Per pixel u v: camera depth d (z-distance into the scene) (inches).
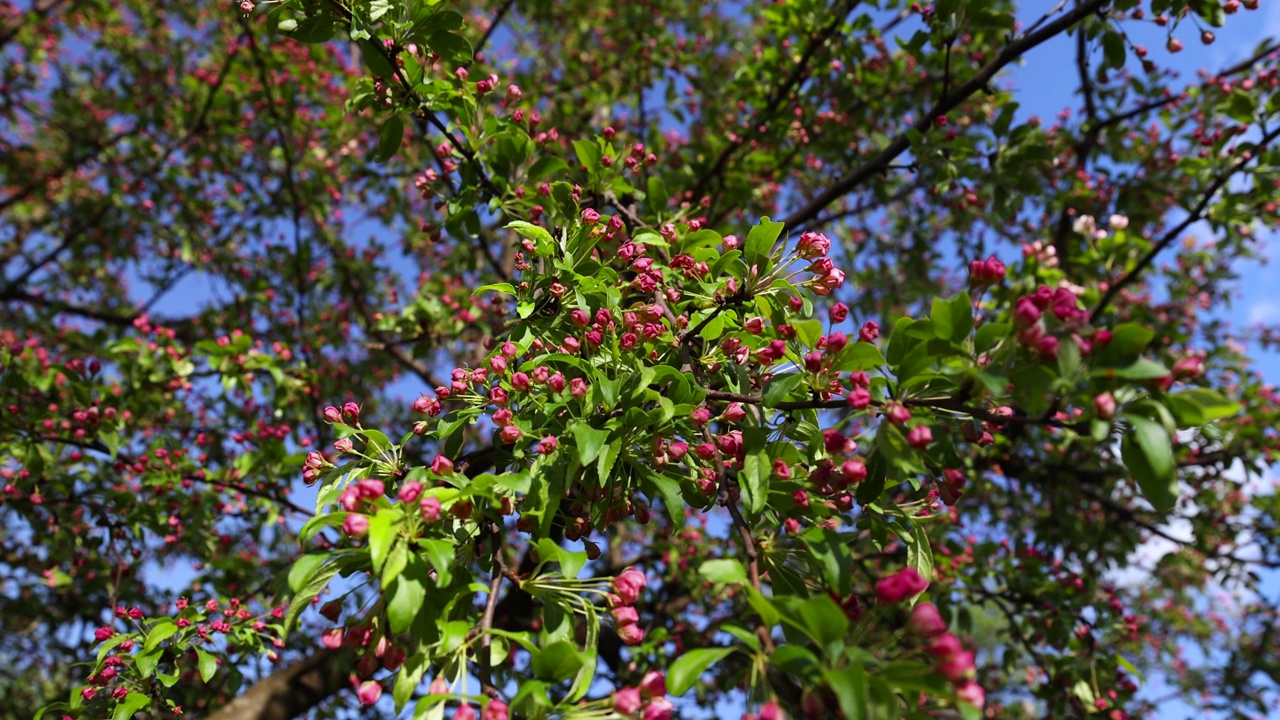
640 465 74.2
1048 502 241.4
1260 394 234.7
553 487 69.9
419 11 103.0
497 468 83.4
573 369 83.1
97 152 280.2
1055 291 59.6
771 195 217.6
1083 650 155.3
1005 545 188.2
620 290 91.4
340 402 234.5
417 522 61.3
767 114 179.9
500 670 68.9
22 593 209.9
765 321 87.5
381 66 105.3
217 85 226.5
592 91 236.4
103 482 158.6
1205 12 121.3
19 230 325.7
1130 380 55.1
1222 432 107.5
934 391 64.7
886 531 74.4
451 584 67.5
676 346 84.0
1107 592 197.6
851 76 191.9
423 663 62.1
